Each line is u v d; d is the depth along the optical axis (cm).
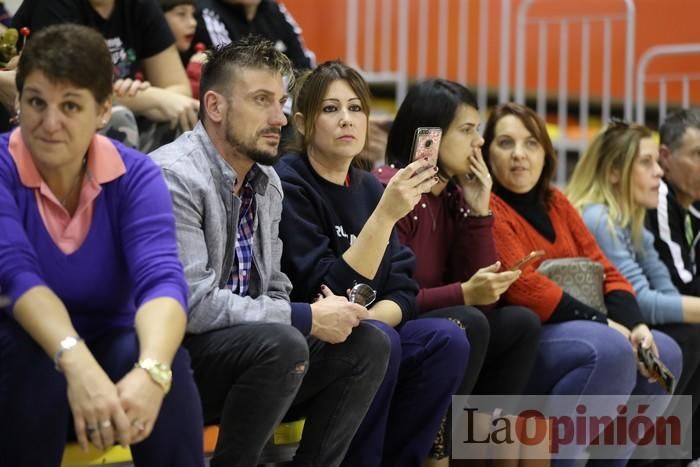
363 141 895
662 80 1780
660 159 1281
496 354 958
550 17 1962
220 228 771
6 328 638
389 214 832
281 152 947
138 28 1064
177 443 645
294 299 858
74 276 666
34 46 637
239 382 722
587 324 1025
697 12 2114
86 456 717
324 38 1880
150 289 649
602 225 1176
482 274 944
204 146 785
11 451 633
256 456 734
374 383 788
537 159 1070
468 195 993
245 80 776
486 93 1933
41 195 662
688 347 1158
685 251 1234
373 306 870
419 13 1875
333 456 790
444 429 907
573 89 1977
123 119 918
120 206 678
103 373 604
